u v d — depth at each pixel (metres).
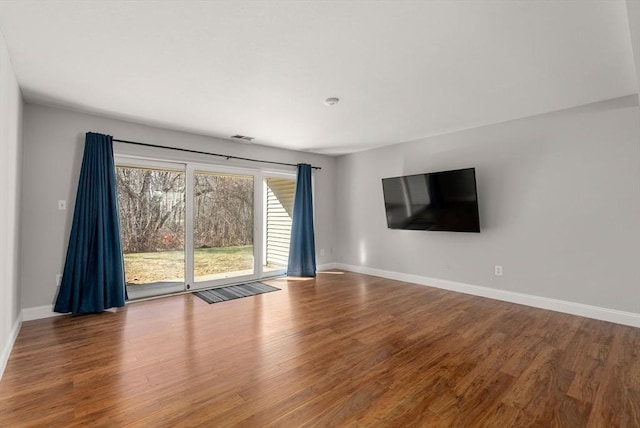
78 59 2.35
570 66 2.48
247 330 2.96
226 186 4.82
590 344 2.62
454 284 4.44
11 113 2.44
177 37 2.06
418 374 2.14
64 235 3.39
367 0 1.70
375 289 4.53
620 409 1.75
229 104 3.27
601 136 3.23
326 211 6.08
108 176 3.58
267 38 2.07
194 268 4.46
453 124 4.03
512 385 2.00
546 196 3.60
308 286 4.72
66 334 2.83
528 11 1.80
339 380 2.07
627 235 3.09
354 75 2.62
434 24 1.92
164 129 4.13
